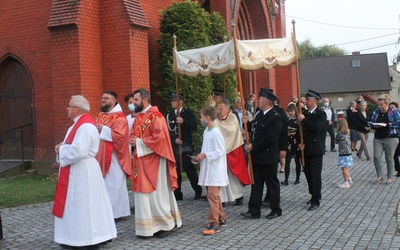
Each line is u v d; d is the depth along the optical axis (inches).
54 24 450.3
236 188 335.0
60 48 454.0
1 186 422.6
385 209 318.3
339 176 469.1
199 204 349.7
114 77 469.4
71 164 236.7
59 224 238.4
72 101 241.0
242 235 261.3
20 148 521.0
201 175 273.0
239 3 712.4
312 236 256.2
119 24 466.3
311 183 324.8
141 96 263.4
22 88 524.4
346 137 403.9
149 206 257.0
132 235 268.7
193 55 349.4
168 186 266.7
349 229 269.3
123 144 300.5
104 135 297.6
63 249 242.7
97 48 469.4
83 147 232.5
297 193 383.9
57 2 458.9
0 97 530.3
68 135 238.8
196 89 520.7
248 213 300.5
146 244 248.8
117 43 467.5
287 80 919.0
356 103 640.4
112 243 251.8
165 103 525.7
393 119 420.2
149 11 544.4
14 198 369.1
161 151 255.6
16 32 514.9
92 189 237.8
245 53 317.1
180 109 372.5
